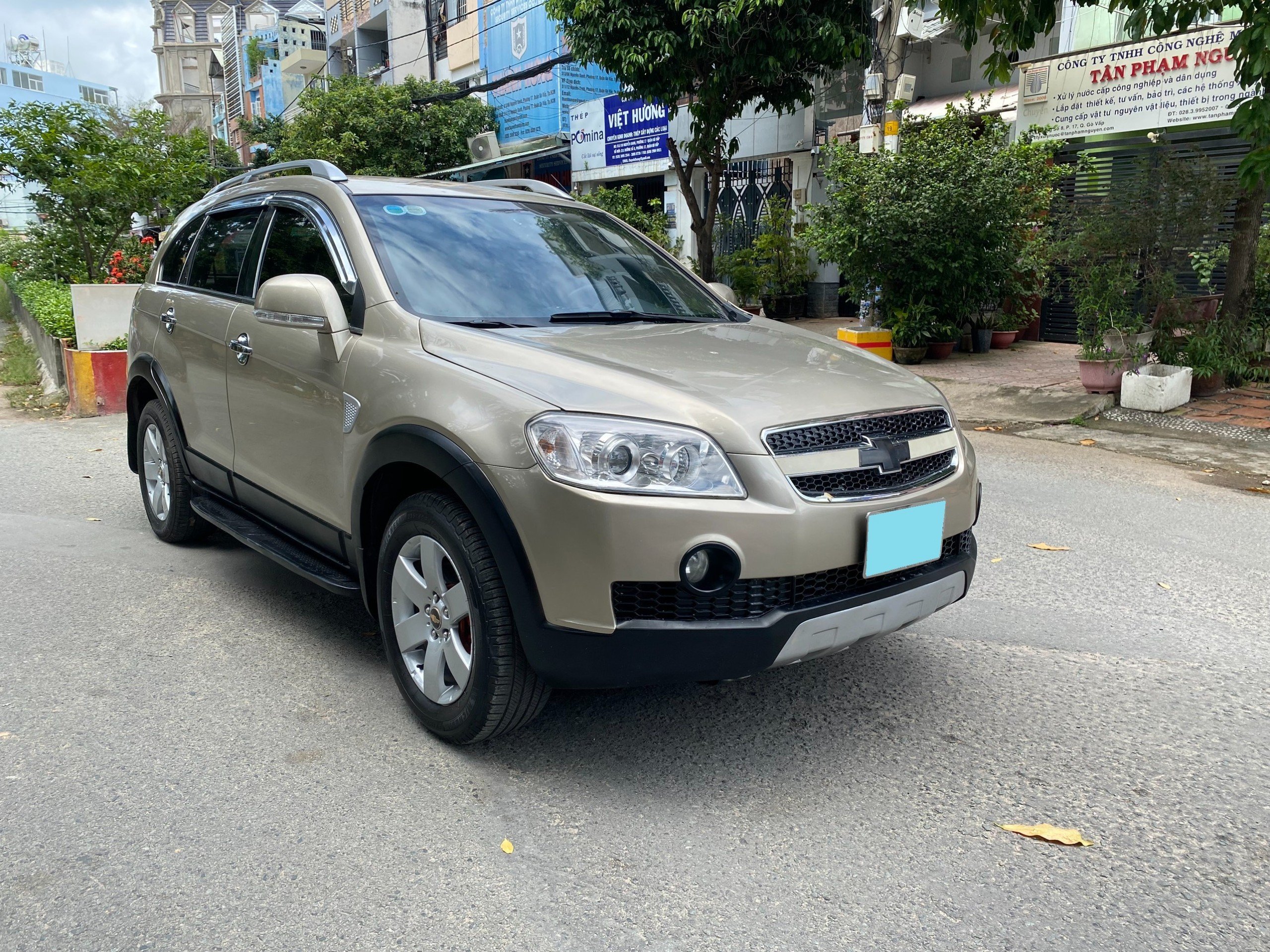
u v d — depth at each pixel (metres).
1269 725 3.02
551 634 2.41
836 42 11.49
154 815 2.42
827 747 2.85
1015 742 2.90
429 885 2.17
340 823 2.41
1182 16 6.34
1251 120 6.11
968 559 2.91
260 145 30.58
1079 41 12.05
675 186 18.55
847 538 2.50
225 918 2.04
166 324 4.38
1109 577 4.44
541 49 22.58
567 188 22.47
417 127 23.59
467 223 3.57
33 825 2.37
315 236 3.50
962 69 14.34
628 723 2.99
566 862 2.27
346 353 3.05
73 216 13.04
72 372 8.46
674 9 11.52
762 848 2.34
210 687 3.17
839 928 2.05
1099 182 11.30
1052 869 2.27
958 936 2.03
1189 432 7.62
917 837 2.40
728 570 2.37
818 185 16.02
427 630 2.80
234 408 3.77
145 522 5.15
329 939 1.99
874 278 11.10
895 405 2.74
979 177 10.31
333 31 36.12
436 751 2.78
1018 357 11.70
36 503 5.48
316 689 3.17
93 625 3.69
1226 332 8.70
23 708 3.00
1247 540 5.02
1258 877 2.25
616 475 2.34
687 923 2.06
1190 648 3.64
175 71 96.88
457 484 2.52
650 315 3.53
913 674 3.38
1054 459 6.92
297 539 3.53
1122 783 2.67
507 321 3.14
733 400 2.52
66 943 1.96
